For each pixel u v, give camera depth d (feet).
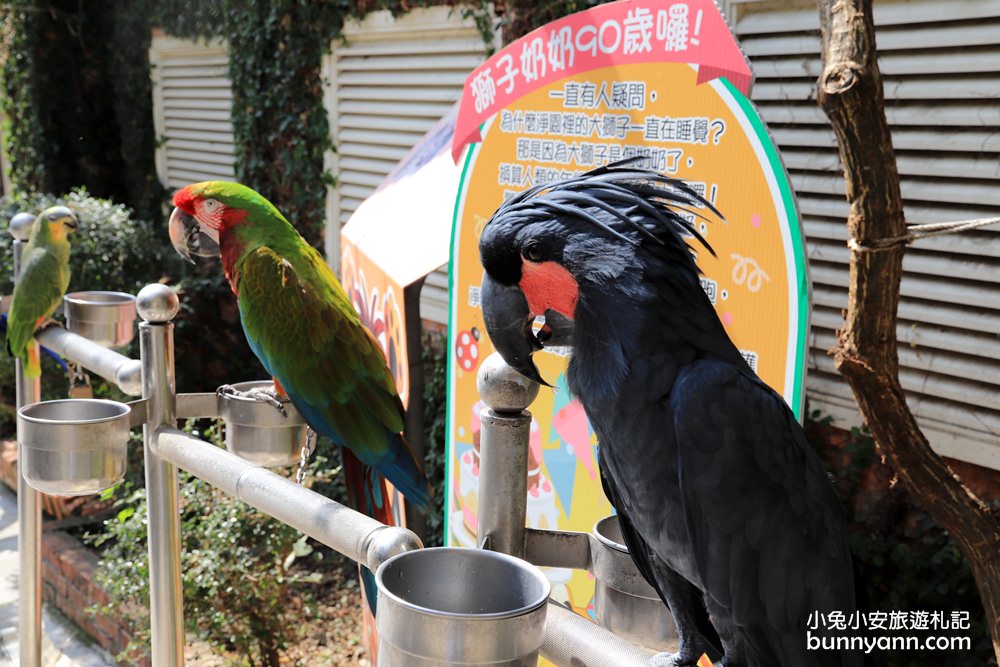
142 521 13.74
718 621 5.35
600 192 5.01
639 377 4.87
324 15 19.17
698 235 4.95
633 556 5.44
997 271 10.13
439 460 16.78
